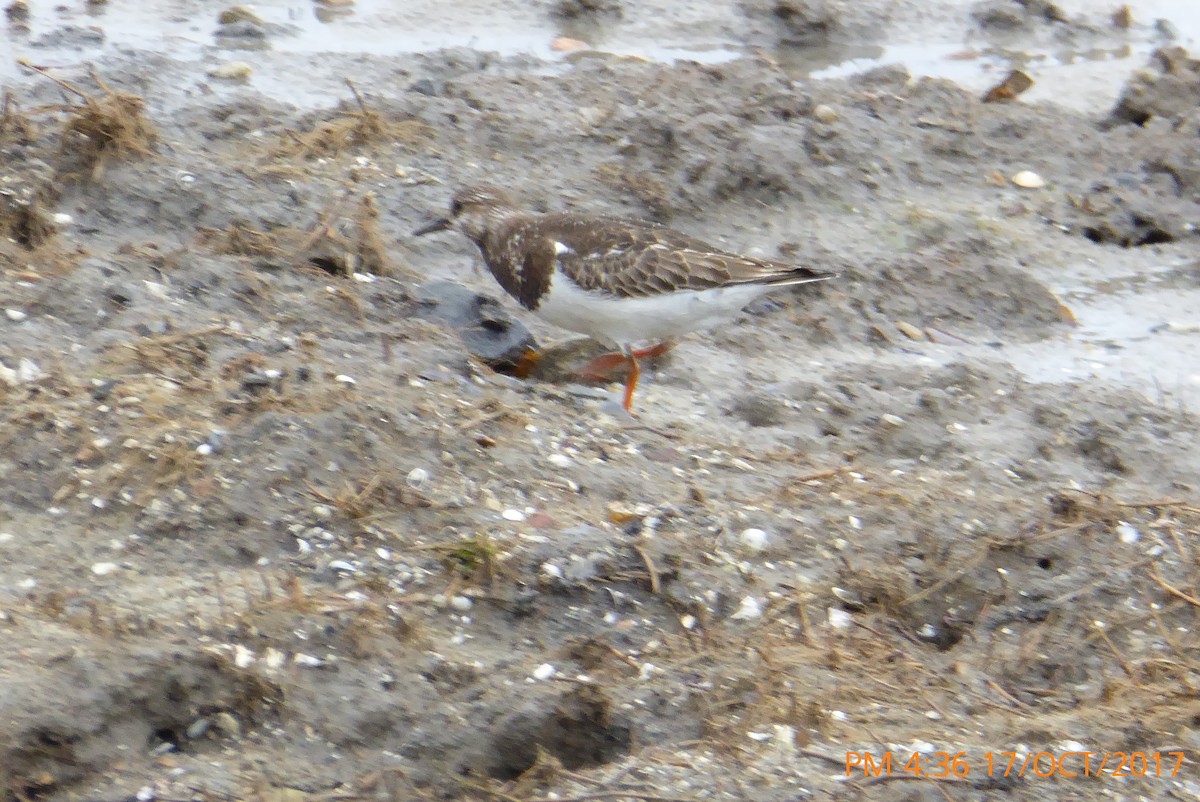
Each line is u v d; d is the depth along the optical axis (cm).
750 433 1271
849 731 891
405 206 1548
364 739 830
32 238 1333
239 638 860
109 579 909
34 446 1000
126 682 797
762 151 1741
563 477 1080
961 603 1043
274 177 1520
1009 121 1966
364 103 1741
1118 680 973
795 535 1063
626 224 1293
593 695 862
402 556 961
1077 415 1351
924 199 1791
